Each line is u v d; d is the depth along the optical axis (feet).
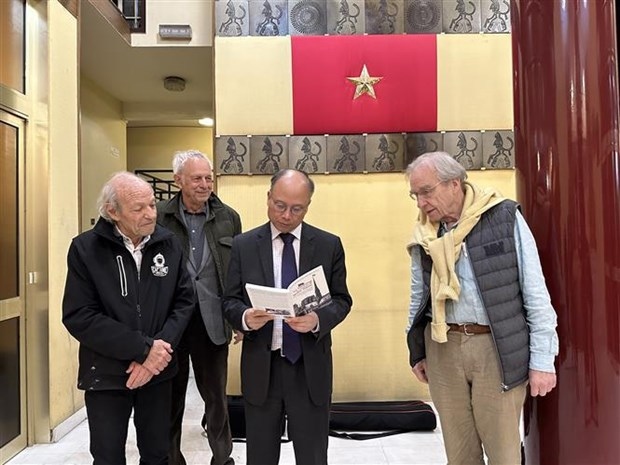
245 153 12.51
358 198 12.59
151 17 15.99
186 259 7.73
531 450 6.68
